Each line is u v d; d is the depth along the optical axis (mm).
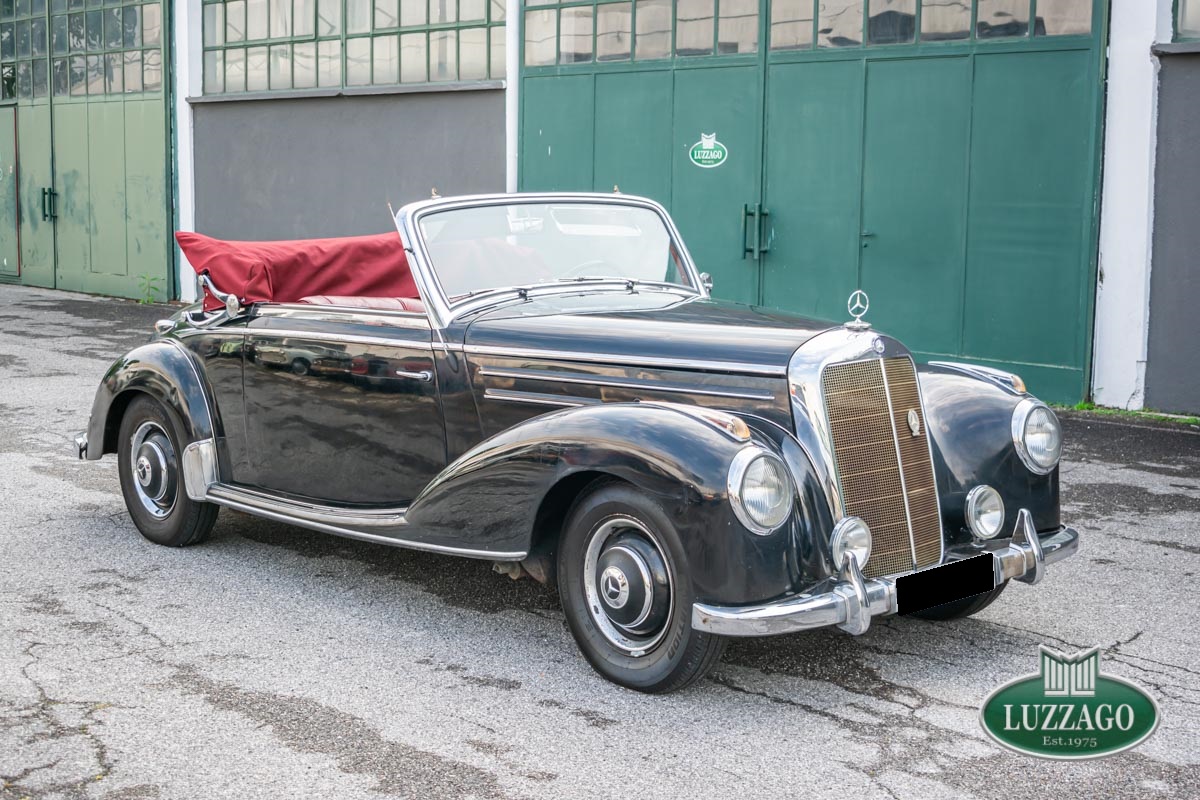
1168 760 3404
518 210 4910
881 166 9812
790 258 10406
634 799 3164
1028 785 3254
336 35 13820
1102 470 7082
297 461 5047
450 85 12539
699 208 10891
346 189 13898
